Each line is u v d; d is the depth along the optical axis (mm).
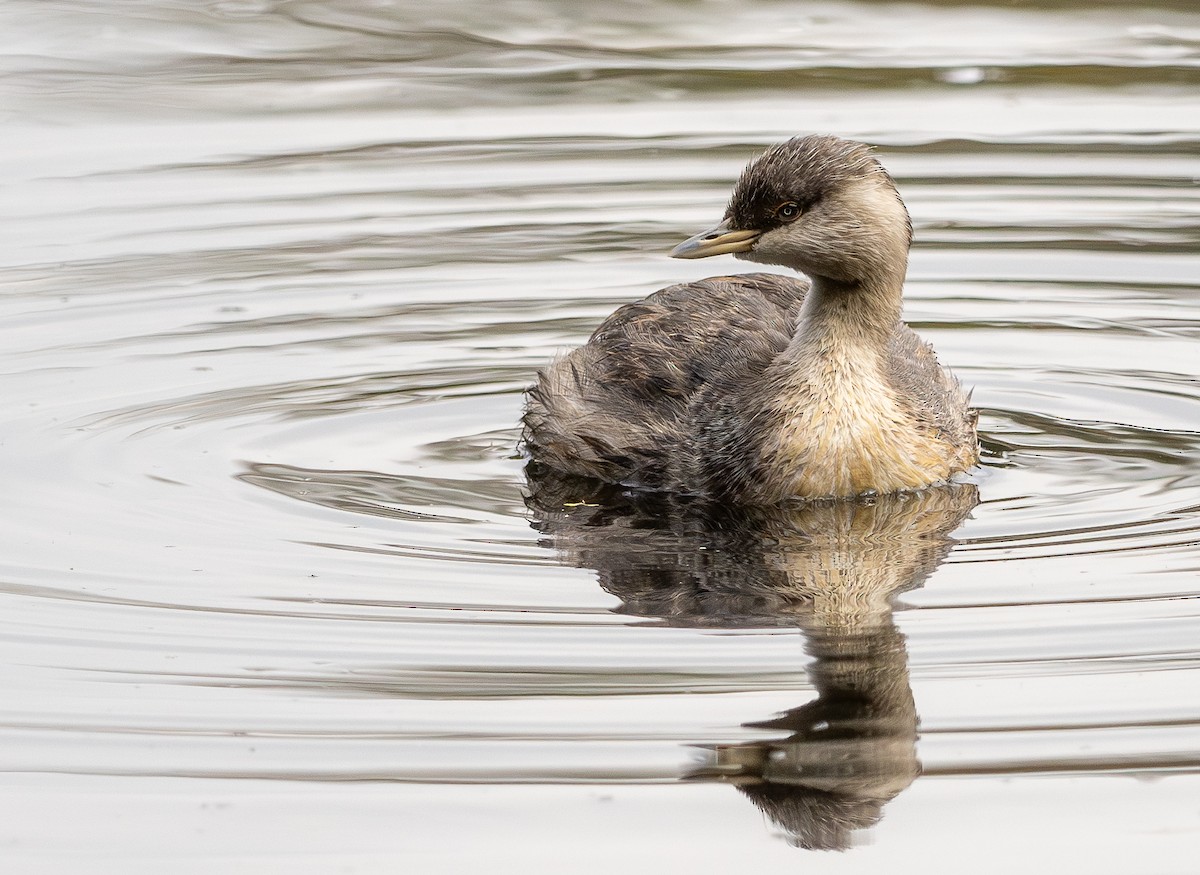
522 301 16656
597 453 13102
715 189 19016
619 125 20750
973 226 18109
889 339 13398
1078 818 8219
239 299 16688
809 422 12523
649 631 10094
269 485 12586
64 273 17188
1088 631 9922
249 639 10000
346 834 8188
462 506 12344
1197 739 8781
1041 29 23500
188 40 23531
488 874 7887
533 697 9289
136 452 13156
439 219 18625
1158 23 23547
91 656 9805
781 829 8203
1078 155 19625
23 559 11125
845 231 12523
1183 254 17344
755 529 11945
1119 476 12703
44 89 21688
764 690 9328
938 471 12781
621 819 8281
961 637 9906
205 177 19578
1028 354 15398
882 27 23766
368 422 14023
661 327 13984
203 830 8219
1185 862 7898
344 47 23391
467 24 24047
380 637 10008
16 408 14039
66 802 8445
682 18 24141
